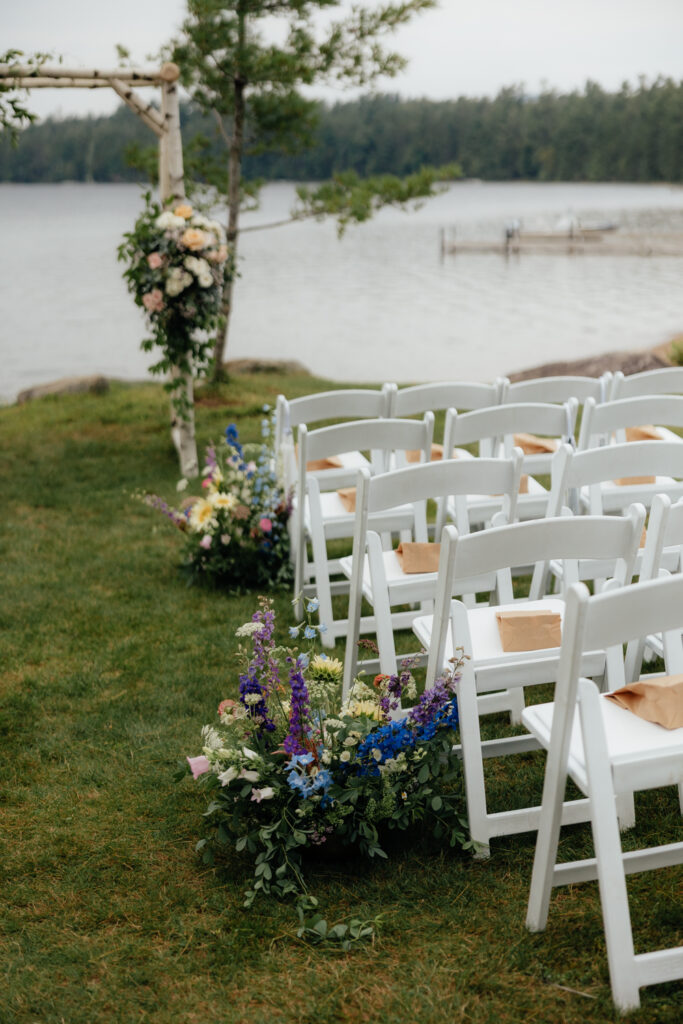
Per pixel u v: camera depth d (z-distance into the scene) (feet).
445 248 140.67
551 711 7.09
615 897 6.23
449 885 7.70
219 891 7.80
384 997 6.53
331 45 28.84
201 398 31.86
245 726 8.66
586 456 9.86
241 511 15.07
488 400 14.43
